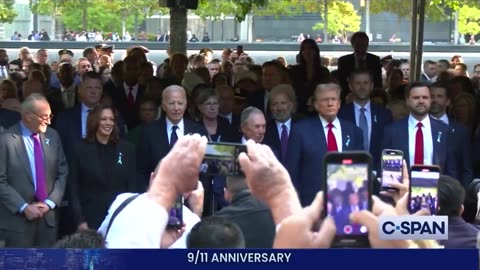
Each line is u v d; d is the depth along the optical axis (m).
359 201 3.66
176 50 16.77
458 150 7.58
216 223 4.29
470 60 29.97
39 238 7.64
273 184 3.66
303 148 7.14
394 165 4.86
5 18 31.14
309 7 33.50
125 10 34.28
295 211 3.65
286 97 7.93
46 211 7.56
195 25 37.00
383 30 33.38
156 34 35.06
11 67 19.56
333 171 3.66
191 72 12.85
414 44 16.34
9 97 10.00
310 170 7.07
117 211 4.19
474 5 26.25
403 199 4.66
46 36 33.62
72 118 8.75
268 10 32.62
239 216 4.52
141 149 7.73
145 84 11.32
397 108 8.73
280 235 3.67
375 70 13.82
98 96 8.86
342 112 8.69
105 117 7.59
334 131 7.27
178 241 4.26
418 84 7.57
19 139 7.60
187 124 7.83
